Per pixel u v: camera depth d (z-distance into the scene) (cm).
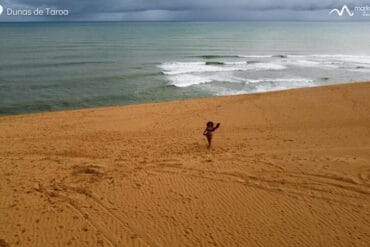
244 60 4934
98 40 8838
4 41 7981
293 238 718
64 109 2406
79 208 839
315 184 927
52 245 704
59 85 3100
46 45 7100
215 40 9269
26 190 927
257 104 2003
